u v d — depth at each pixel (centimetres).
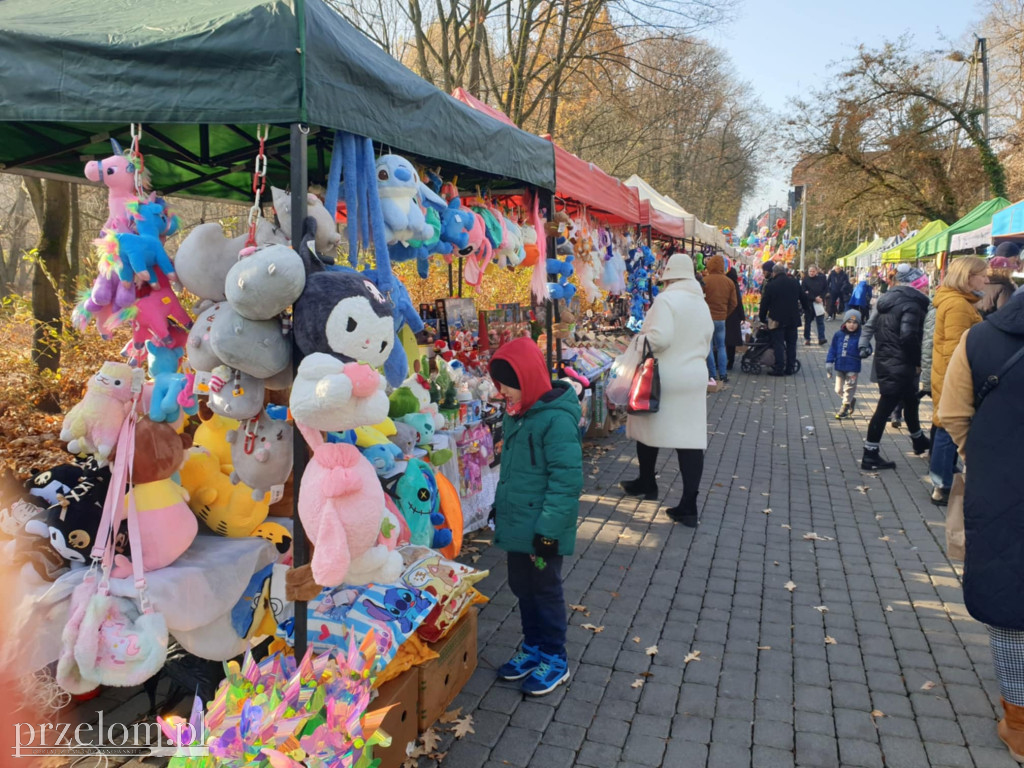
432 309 546
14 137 336
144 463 227
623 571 458
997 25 2542
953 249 1382
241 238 232
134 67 211
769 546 504
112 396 227
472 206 420
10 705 216
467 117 326
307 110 204
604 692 324
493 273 778
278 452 232
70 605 218
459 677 309
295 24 201
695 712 311
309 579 216
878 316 690
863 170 2334
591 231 720
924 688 329
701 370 524
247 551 252
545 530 296
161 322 241
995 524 270
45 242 703
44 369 681
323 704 206
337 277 206
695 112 2470
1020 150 2253
